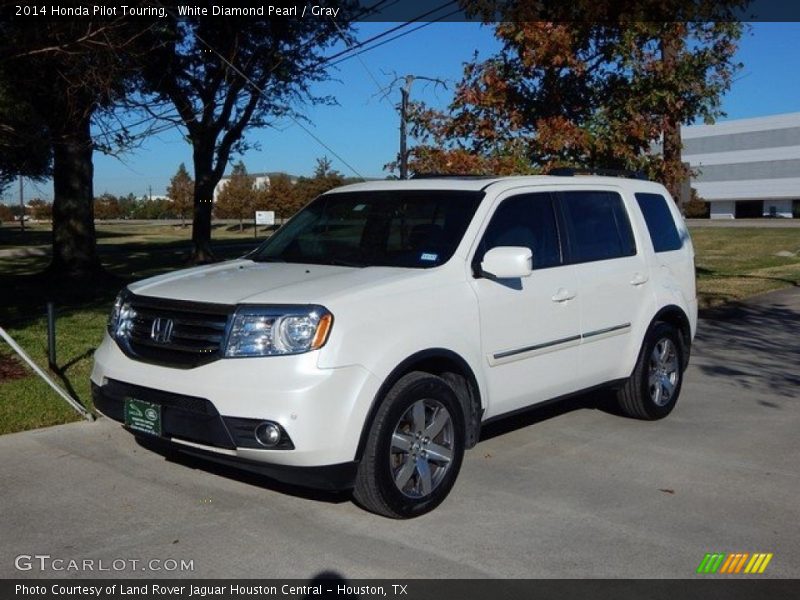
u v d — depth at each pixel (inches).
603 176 294.8
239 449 180.1
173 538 185.9
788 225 2317.9
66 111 385.4
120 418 201.8
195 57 765.9
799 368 388.8
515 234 235.9
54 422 267.4
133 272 885.2
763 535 193.3
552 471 236.1
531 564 176.2
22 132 381.7
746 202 3590.1
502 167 456.4
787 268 943.7
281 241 251.3
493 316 219.0
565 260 249.8
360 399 183.9
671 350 295.0
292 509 203.0
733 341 462.9
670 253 297.6
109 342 211.0
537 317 233.5
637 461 246.4
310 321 181.9
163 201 3959.2
